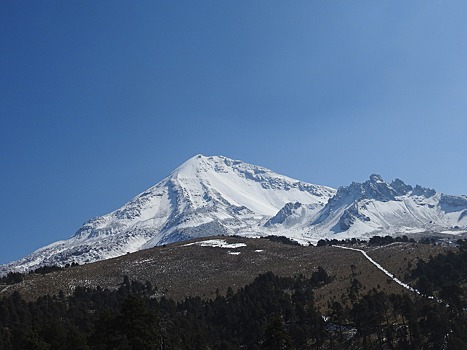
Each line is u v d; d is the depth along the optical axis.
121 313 101.38
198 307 170.12
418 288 169.12
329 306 159.38
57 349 103.06
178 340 123.38
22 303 167.50
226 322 158.12
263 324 147.75
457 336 128.62
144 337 96.81
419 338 134.38
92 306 175.00
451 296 148.62
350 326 148.25
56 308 162.38
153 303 160.62
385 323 146.88
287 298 162.50
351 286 179.88
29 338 99.44
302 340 141.38
